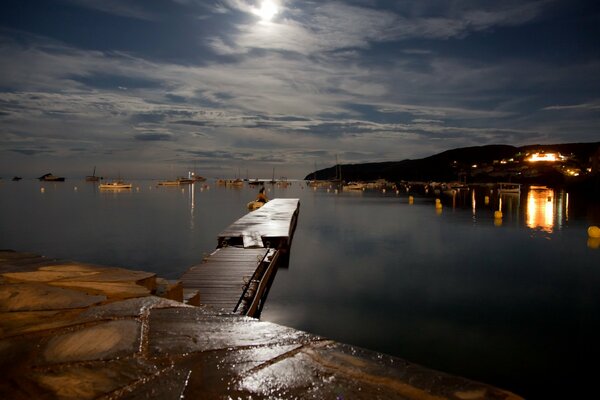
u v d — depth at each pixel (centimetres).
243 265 1465
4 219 4028
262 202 4956
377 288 1574
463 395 203
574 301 1414
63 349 264
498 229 3406
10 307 344
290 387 214
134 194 9375
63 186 14875
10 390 216
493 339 1074
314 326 1177
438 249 2470
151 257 2219
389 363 242
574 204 6078
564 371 905
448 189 10888
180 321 315
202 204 6259
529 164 13325
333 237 2983
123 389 215
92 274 459
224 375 228
